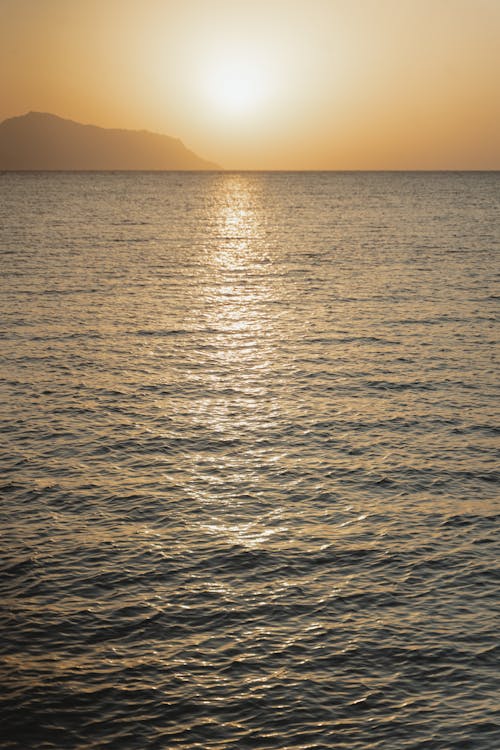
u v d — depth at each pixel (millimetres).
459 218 127750
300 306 52219
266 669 15266
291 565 19047
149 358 38438
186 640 16141
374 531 20750
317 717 14016
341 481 23938
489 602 17453
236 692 14641
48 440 27062
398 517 21562
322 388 33562
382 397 32250
